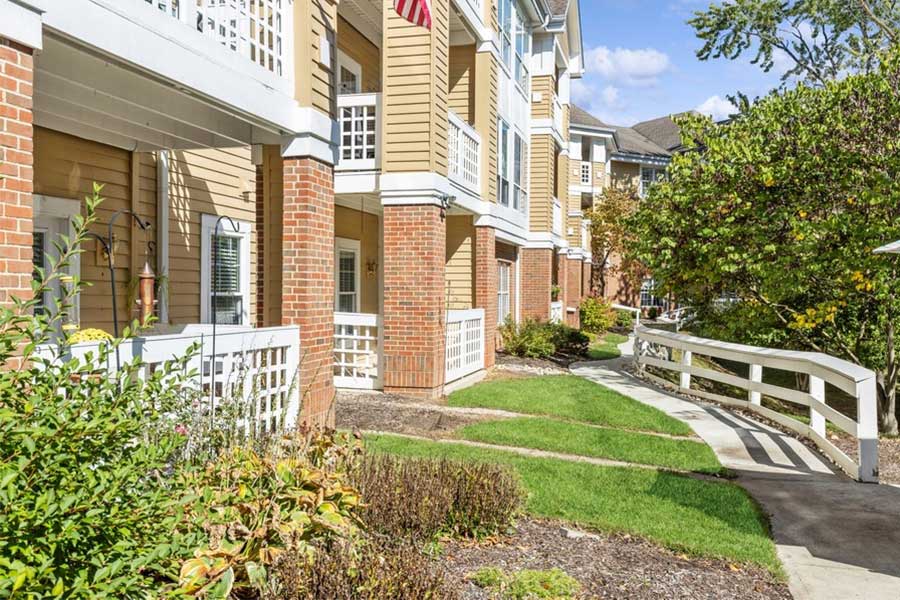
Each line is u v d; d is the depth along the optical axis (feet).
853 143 34.60
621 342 88.79
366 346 38.68
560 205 81.05
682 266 42.78
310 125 24.27
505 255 63.46
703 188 39.52
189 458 13.74
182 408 14.10
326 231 25.98
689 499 20.56
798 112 36.86
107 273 28.02
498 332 61.05
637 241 45.65
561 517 18.42
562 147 79.97
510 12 57.16
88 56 16.62
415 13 31.24
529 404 35.63
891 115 33.68
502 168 54.95
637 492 21.03
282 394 23.07
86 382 9.34
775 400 48.83
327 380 25.81
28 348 9.09
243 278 37.32
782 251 37.63
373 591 11.24
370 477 16.70
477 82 47.96
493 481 17.37
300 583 10.87
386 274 37.01
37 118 24.11
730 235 38.58
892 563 16.49
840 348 39.68
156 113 23.02
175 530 10.35
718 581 14.89
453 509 16.57
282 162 27.32
